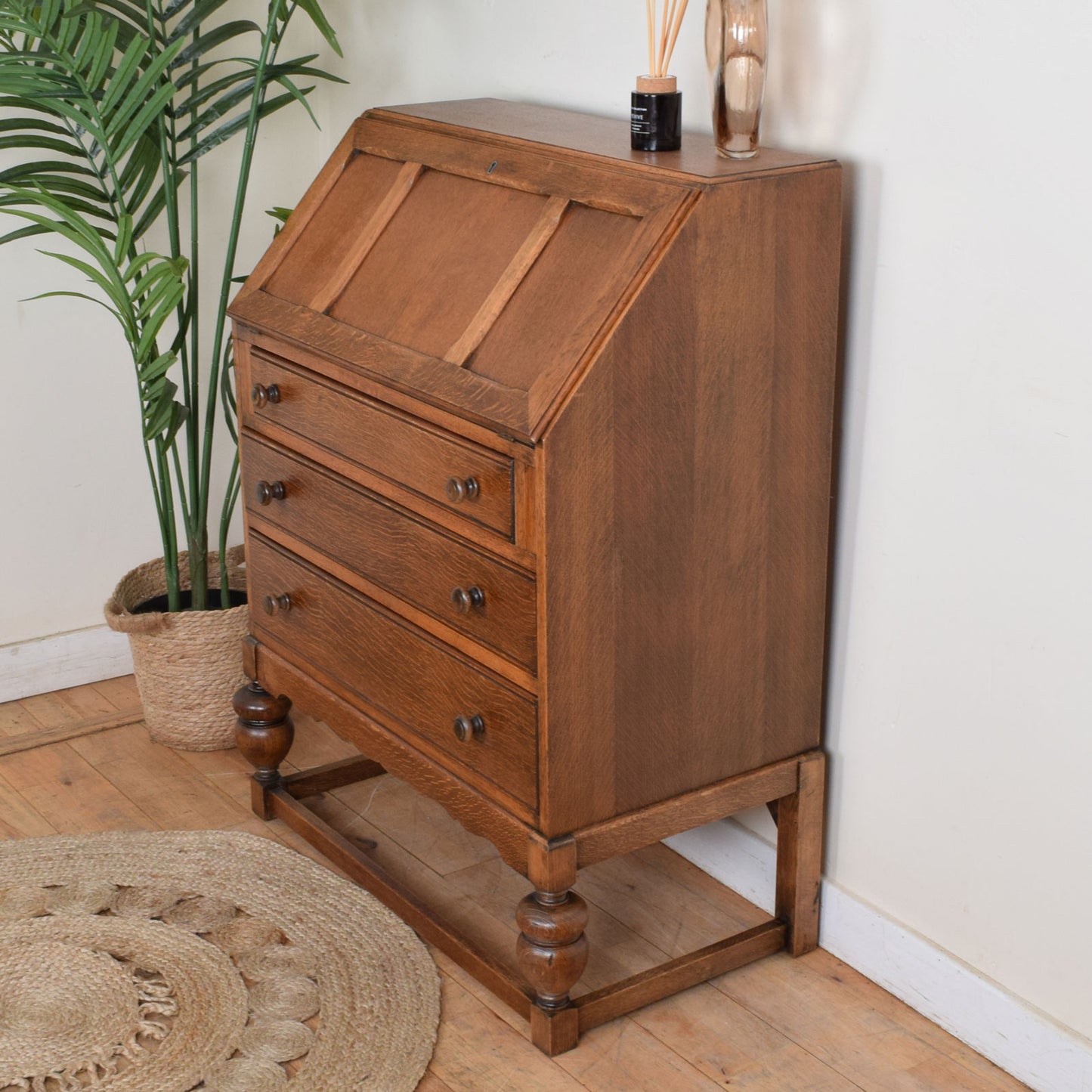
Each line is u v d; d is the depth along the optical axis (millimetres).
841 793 2150
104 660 3127
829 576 2092
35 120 2564
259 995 2096
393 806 2621
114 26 2408
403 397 1938
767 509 1932
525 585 1789
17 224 2811
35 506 2973
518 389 1751
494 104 2371
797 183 1802
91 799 2646
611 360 1705
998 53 1691
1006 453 1786
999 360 1769
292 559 2307
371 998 2092
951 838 1981
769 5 1975
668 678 1913
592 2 2277
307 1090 1903
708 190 1729
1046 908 1865
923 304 1852
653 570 1842
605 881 2393
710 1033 2023
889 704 2035
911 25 1785
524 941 1948
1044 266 1692
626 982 2041
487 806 1965
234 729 2773
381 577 2090
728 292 1781
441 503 1915
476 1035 2031
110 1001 2084
